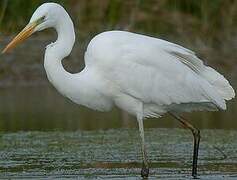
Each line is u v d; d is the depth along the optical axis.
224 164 13.13
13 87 21.48
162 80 12.59
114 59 12.50
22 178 12.09
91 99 12.75
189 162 13.30
